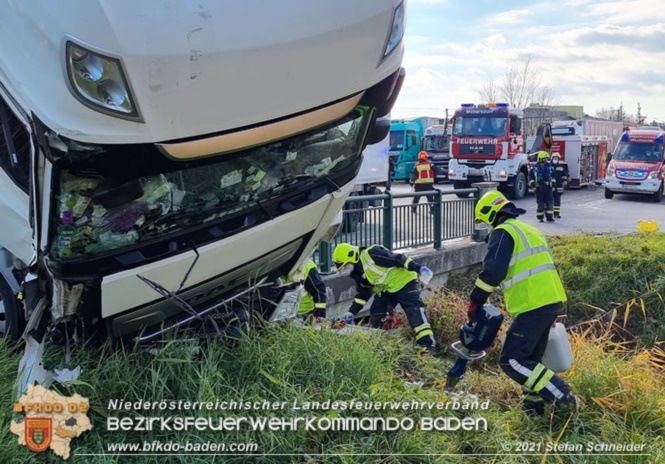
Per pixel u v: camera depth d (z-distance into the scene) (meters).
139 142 2.79
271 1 2.82
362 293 6.90
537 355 4.45
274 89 2.95
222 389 3.44
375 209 8.37
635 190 22.67
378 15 3.17
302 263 4.30
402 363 4.99
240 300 4.01
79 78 2.65
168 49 2.64
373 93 3.57
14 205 3.55
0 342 3.75
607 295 9.68
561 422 4.15
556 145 27.70
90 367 3.53
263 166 3.39
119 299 3.23
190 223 3.26
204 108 2.82
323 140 3.59
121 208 3.09
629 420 4.29
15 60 2.83
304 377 3.80
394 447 3.38
